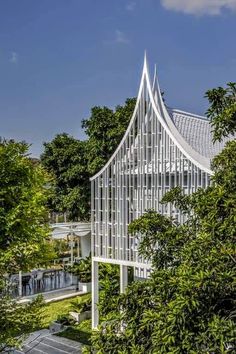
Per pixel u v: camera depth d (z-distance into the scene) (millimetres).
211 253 4219
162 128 12859
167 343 3877
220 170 5211
